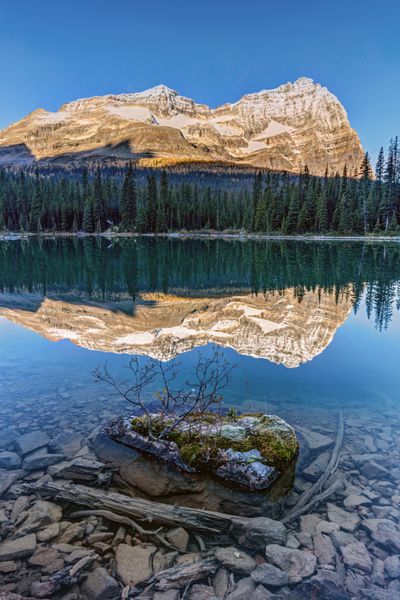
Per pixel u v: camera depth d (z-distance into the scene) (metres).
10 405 5.63
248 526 3.39
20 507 3.61
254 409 5.64
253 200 81.75
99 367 7.20
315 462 4.42
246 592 2.81
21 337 9.38
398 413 5.54
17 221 87.56
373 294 15.96
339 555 3.14
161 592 2.80
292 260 31.69
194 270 26.62
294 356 8.04
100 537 3.31
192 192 100.94
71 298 15.61
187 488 4.04
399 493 3.87
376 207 64.06
